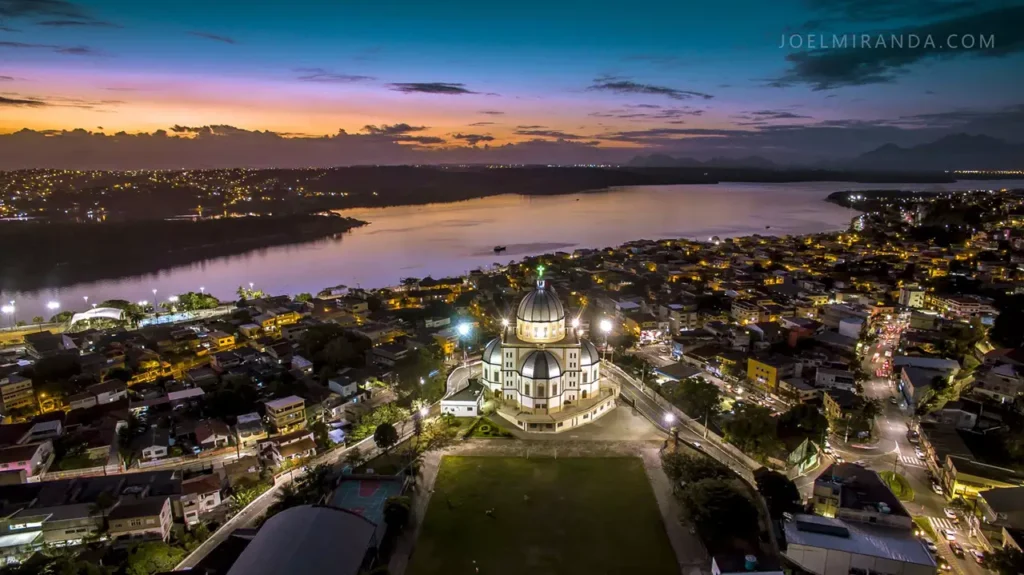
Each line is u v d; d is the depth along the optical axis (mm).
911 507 116312
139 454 142375
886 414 157500
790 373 171750
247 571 84688
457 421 146500
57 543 113812
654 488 118312
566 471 124688
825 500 106500
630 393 164375
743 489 114250
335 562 87000
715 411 151875
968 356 186125
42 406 168250
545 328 150625
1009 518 103625
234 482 131500
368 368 189375
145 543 111562
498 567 97000
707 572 95375
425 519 109250
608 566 96938
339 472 125062
